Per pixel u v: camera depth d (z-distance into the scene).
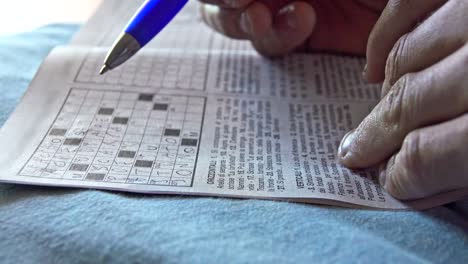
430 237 0.33
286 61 0.49
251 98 0.44
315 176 0.37
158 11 0.39
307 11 0.47
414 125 0.35
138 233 0.32
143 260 0.30
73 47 0.47
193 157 0.38
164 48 0.49
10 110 0.41
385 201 0.35
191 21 0.54
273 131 0.41
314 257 0.31
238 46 0.51
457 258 0.32
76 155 0.37
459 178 0.33
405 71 0.36
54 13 0.57
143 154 0.38
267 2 0.48
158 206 0.34
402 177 0.35
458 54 0.33
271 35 0.48
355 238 0.32
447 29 0.34
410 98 0.34
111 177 0.36
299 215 0.34
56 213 0.33
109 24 0.50
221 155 0.38
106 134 0.39
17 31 0.53
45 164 0.36
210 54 0.49
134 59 0.47
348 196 0.35
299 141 0.40
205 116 0.42
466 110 0.33
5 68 0.46
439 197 0.35
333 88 0.45
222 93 0.44
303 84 0.46
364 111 0.43
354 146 0.37
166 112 0.42
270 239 0.32
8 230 0.32
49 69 0.44
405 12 0.37
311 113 0.43
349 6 0.50
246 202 0.35
